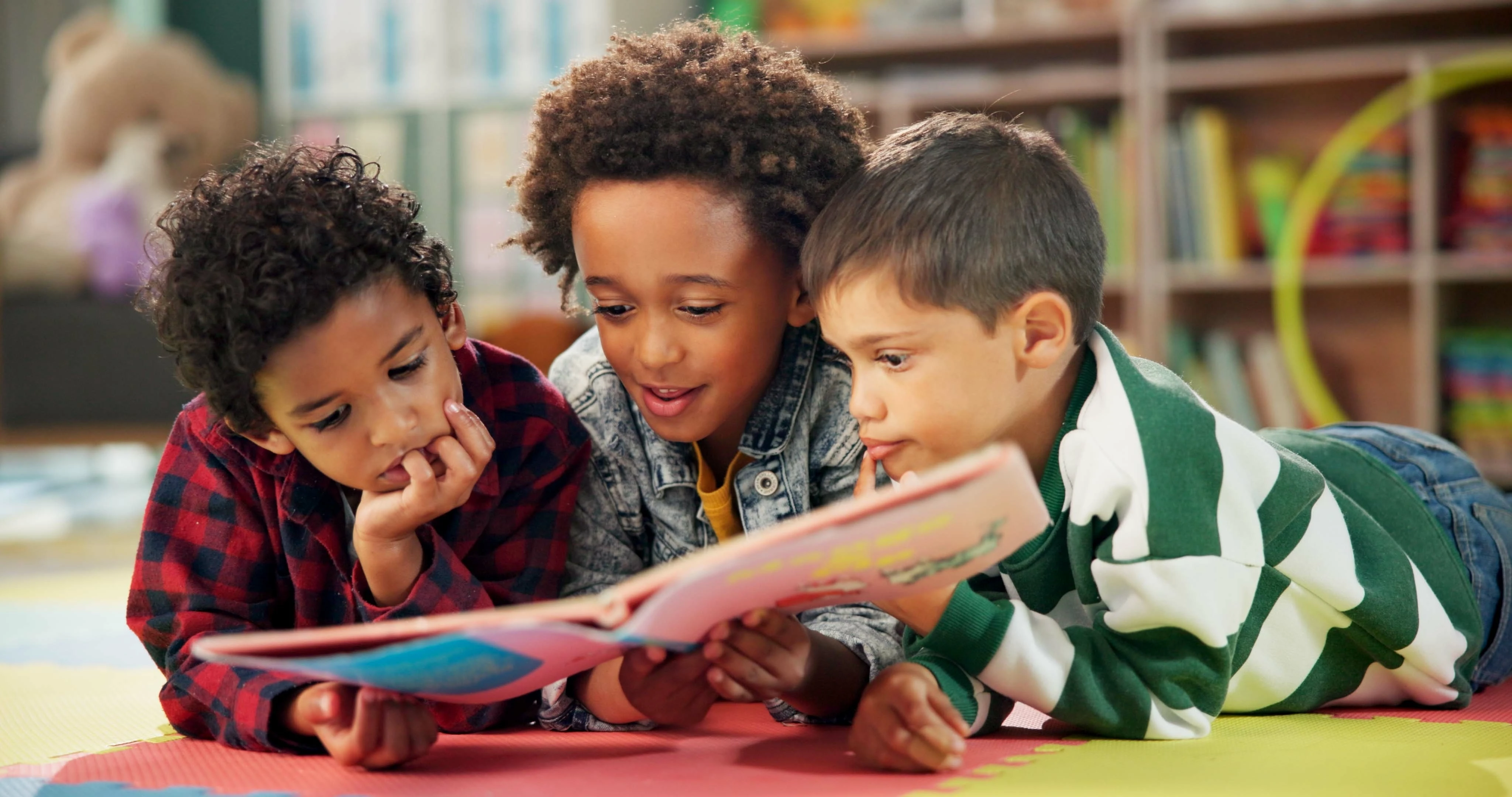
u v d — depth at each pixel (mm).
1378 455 1122
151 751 856
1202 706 841
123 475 4133
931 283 815
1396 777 728
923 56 3137
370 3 3646
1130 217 2797
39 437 3062
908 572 696
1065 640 816
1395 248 2645
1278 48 2936
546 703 914
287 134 3701
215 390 812
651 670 768
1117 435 825
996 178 846
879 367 849
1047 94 2867
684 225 897
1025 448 896
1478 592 1080
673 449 1011
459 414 848
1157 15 2785
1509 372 2572
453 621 662
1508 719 932
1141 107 2781
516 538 975
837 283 848
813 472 1013
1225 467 836
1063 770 748
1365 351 2887
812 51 3090
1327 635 923
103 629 1487
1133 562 802
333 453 825
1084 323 878
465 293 3570
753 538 629
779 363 1002
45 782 769
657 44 988
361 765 775
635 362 929
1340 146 2531
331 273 785
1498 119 2582
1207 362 2789
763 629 753
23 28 4531
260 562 919
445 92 3586
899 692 743
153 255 876
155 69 3529
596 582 1013
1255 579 847
